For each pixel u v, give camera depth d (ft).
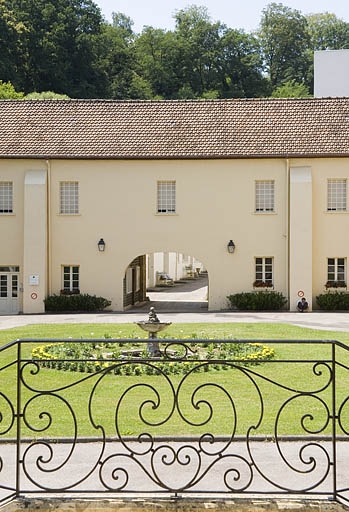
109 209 112.57
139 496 22.63
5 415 37.17
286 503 22.02
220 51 241.96
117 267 112.68
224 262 112.06
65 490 22.45
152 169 112.16
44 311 110.01
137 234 112.68
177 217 112.57
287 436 31.17
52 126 116.06
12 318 100.48
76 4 230.68
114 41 242.37
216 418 35.94
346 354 60.29
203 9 254.27
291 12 258.78
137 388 44.16
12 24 209.05
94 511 22.06
